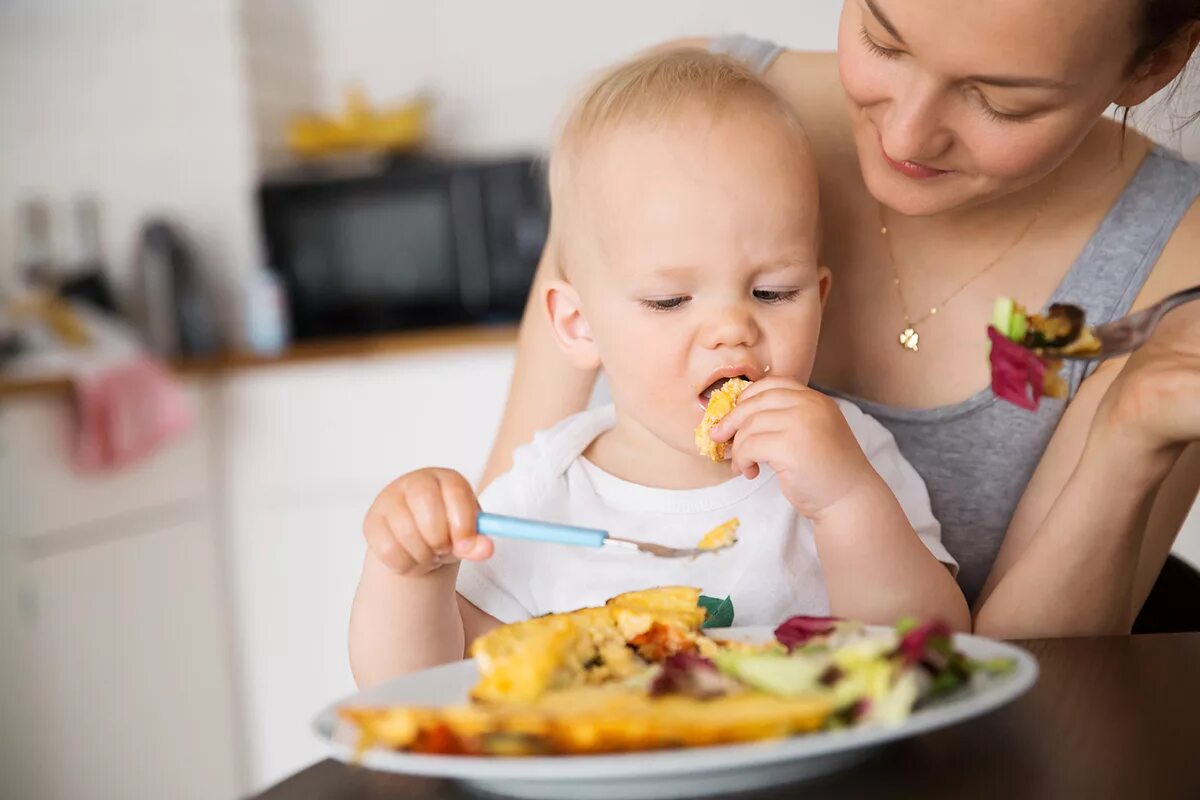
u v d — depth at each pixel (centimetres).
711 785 55
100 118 321
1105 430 87
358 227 301
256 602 286
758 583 102
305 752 288
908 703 55
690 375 99
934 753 58
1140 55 84
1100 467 88
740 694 58
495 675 59
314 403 279
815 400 87
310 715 287
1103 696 64
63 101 322
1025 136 86
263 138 324
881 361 115
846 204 116
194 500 277
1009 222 112
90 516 251
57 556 243
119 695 255
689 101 102
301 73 346
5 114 325
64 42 321
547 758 53
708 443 94
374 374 275
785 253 100
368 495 279
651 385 101
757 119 102
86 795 247
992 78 82
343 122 322
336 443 279
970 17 80
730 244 98
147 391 260
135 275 315
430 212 295
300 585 284
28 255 319
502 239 293
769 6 308
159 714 265
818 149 117
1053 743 58
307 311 305
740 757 51
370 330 303
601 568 102
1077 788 53
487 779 57
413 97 347
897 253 115
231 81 313
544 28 335
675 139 100
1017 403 80
